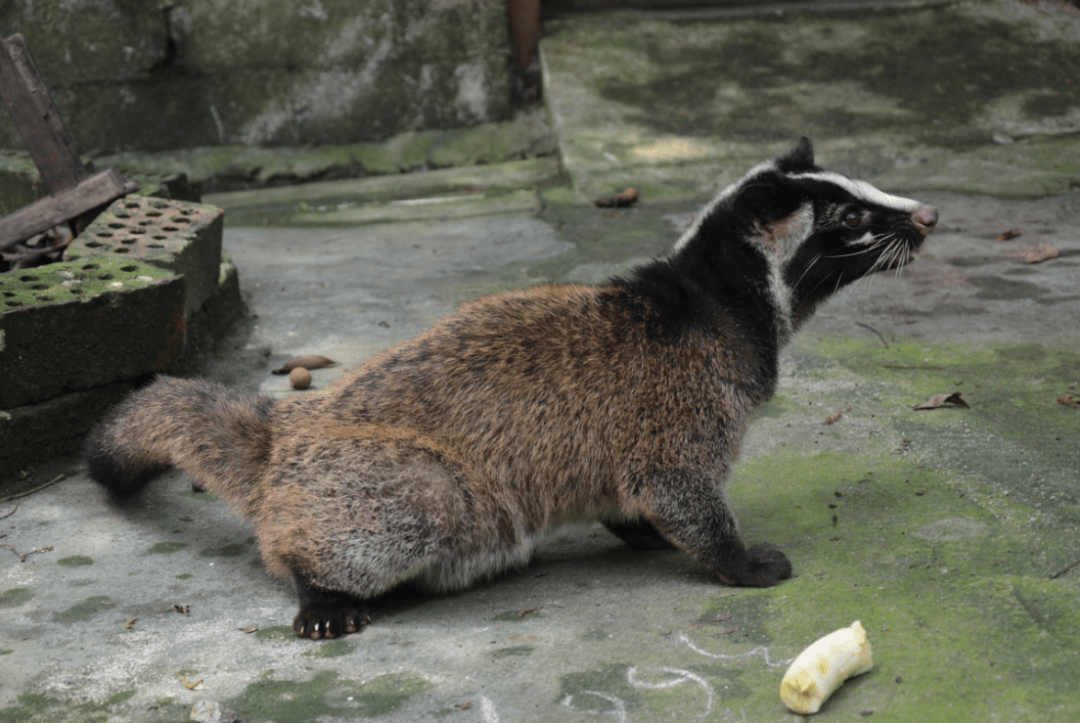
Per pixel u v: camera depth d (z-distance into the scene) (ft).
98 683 9.82
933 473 13.26
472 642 10.41
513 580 12.10
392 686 9.59
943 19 37.24
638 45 37.58
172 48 35.83
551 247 26.45
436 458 10.89
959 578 10.47
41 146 20.40
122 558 12.71
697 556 11.36
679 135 33.50
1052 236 24.25
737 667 9.43
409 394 11.35
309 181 37.01
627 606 11.00
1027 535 11.19
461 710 9.11
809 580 10.96
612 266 24.18
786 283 12.12
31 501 14.37
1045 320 18.81
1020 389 15.79
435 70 37.17
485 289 23.30
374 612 11.35
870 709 8.55
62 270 16.72
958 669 8.87
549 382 11.33
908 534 11.69
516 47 37.83
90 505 14.28
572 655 9.95
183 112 36.45
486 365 11.37
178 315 16.65
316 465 10.93
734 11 38.96
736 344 11.75
